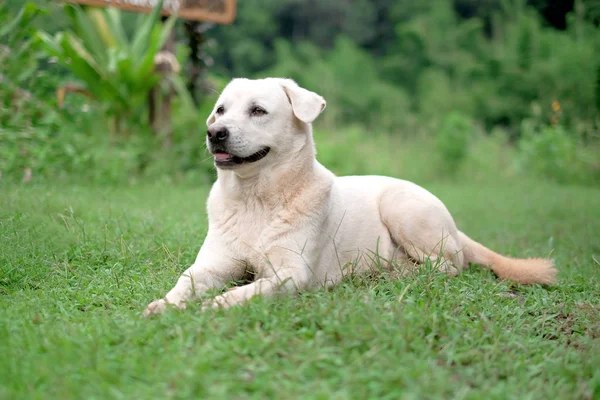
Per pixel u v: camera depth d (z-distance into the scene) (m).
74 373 3.71
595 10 26.58
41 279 5.88
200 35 16.47
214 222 5.71
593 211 12.61
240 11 46.91
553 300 5.84
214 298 4.91
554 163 20.23
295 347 4.04
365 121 40.19
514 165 21.05
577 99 22.67
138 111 14.55
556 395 3.80
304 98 5.66
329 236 5.93
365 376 3.65
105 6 13.66
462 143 21.16
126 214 8.09
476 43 43.66
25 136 10.80
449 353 4.12
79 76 13.51
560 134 20.56
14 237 6.61
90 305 5.17
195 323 4.34
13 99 11.33
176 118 15.55
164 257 6.53
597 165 19.80
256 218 5.59
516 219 11.72
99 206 8.80
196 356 3.83
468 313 5.18
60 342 4.11
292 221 5.55
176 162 13.91
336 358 3.86
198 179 13.77
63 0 13.43
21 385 3.55
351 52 44.06
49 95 12.66
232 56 45.47
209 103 15.20
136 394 3.45
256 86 5.69
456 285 5.71
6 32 11.85
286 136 5.63
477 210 12.99
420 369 3.74
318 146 18.67
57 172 11.18
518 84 31.50
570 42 25.94
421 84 40.84
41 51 13.10
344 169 18.28
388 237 6.54
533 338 4.71
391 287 5.45
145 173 13.27
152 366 3.80
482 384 3.83
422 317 4.59
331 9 49.69
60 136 11.84
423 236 6.46
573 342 4.82
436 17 44.78
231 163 5.46
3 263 6.07
